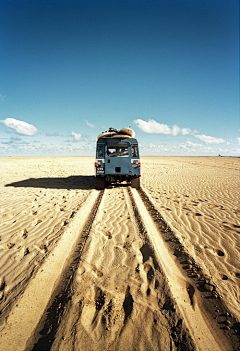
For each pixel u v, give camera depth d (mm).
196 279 2938
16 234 4348
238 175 15977
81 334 2049
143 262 3316
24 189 9594
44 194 8422
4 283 2822
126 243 3932
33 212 5863
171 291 2604
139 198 7797
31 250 3686
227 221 5320
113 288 2688
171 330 2096
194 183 11789
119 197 7852
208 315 2336
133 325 2162
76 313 2277
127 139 9539
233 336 2068
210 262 3371
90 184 11547
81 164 29359
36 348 1942
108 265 3193
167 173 17594
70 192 8930
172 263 3348
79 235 4355
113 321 2207
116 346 1944
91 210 6129
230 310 2371
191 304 2500
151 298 2521
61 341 1979
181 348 1914
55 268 3160
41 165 25297
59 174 16719
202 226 4941
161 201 7312
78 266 3125
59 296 2580
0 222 5074
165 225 4883
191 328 2127
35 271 3035
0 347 1935
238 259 3488
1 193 8578
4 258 3424
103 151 9562
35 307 2426
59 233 4344
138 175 9570
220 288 2736
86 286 2697
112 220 5188
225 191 9383
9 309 2359
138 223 4961
